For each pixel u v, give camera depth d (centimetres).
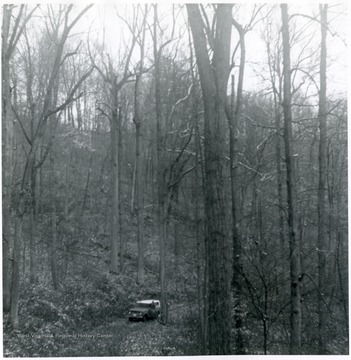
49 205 2566
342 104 1478
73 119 3516
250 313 1105
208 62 878
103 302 1834
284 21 1121
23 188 1329
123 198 3494
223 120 864
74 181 3147
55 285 1819
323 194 1402
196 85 1777
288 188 1065
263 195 1908
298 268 1016
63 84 2753
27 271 1964
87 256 2372
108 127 3916
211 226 841
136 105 2527
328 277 1379
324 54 1424
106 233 2933
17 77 2078
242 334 1066
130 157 3581
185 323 1612
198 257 1466
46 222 2444
